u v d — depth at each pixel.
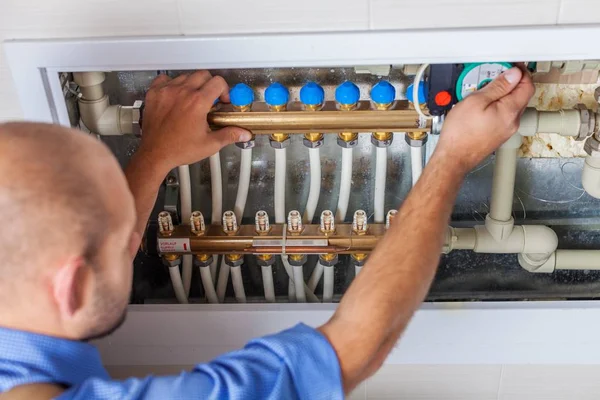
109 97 1.05
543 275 1.20
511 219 1.09
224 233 1.09
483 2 0.87
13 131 0.61
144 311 1.11
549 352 1.13
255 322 1.11
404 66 0.98
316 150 1.03
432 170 0.83
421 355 1.15
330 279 1.14
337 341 0.71
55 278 0.61
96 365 0.69
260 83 1.05
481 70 0.91
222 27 0.91
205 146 0.94
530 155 1.11
